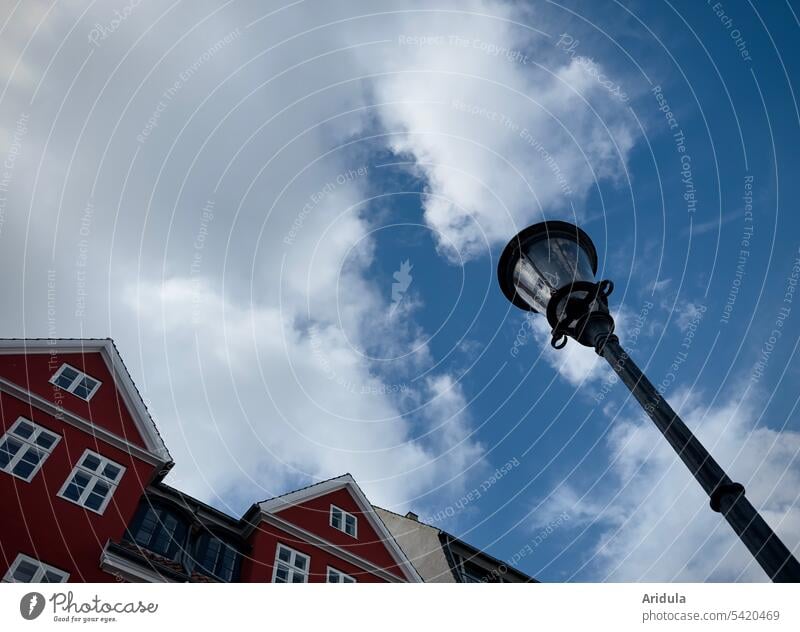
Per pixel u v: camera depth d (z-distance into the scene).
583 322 7.90
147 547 15.87
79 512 15.30
